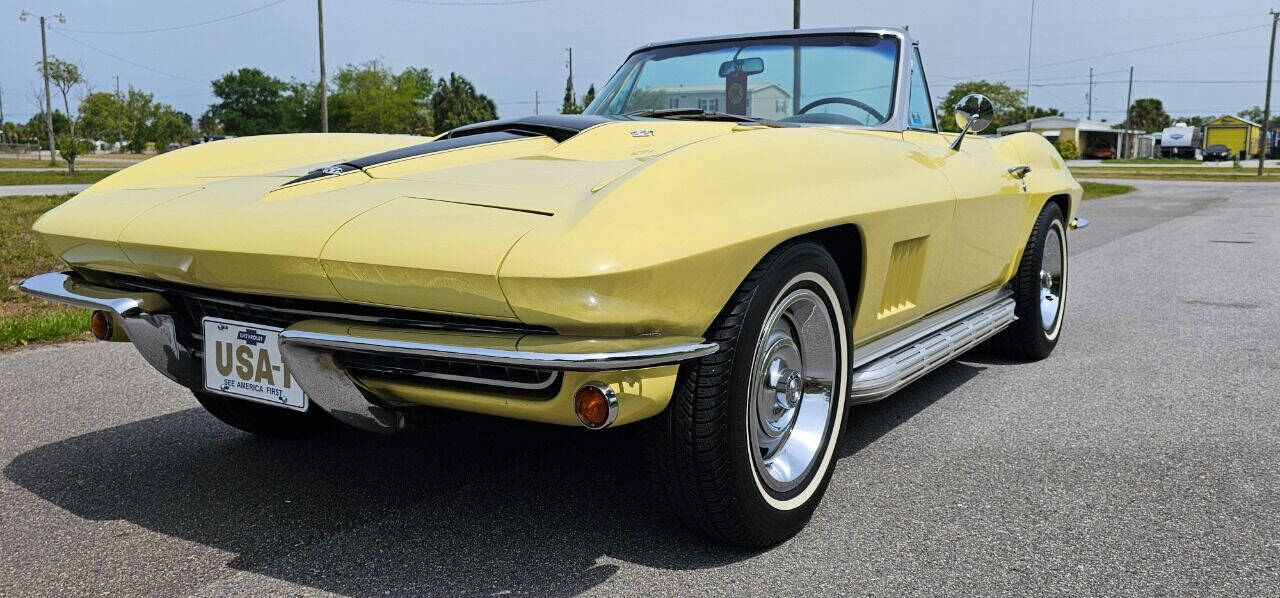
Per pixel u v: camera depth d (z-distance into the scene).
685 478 2.12
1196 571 2.17
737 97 3.58
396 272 1.89
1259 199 20.81
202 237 2.15
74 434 3.28
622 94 3.79
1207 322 5.35
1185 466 2.89
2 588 2.11
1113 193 24.28
